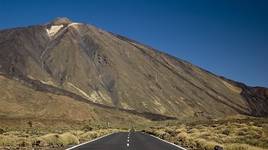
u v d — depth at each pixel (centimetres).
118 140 4266
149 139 4606
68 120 12444
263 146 3450
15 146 2973
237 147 2681
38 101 14562
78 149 2842
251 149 2589
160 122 16888
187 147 3331
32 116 13150
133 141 4075
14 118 11225
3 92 14275
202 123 10438
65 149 2802
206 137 4416
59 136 3406
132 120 19975
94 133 5284
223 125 7825
